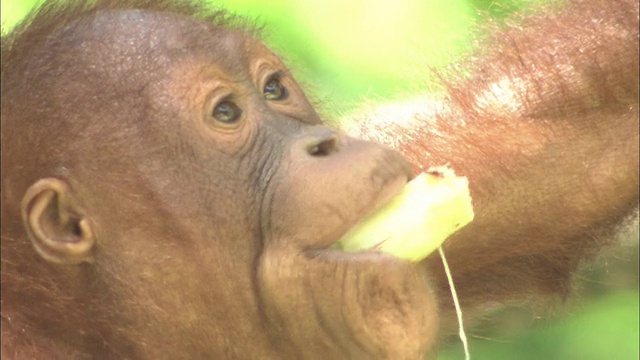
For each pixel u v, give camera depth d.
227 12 9.87
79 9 9.11
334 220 8.23
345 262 8.21
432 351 8.51
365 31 12.81
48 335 8.61
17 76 8.80
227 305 8.77
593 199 10.37
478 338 11.32
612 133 10.33
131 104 8.65
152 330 8.80
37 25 9.02
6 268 8.52
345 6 12.99
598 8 10.67
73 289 8.66
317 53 12.77
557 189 10.41
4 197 8.53
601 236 10.53
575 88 10.45
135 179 8.62
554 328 11.89
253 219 8.59
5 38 9.06
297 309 8.40
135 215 8.66
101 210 8.64
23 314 8.56
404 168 8.46
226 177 8.62
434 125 10.88
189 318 8.81
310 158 8.45
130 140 8.63
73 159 8.60
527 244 10.51
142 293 8.75
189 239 8.68
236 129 8.70
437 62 11.30
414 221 8.38
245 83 8.83
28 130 8.64
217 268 8.70
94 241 8.66
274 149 8.64
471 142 10.64
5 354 8.48
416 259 8.42
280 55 10.27
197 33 8.86
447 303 10.52
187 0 9.62
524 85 10.74
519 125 10.59
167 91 8.66
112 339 8.74
